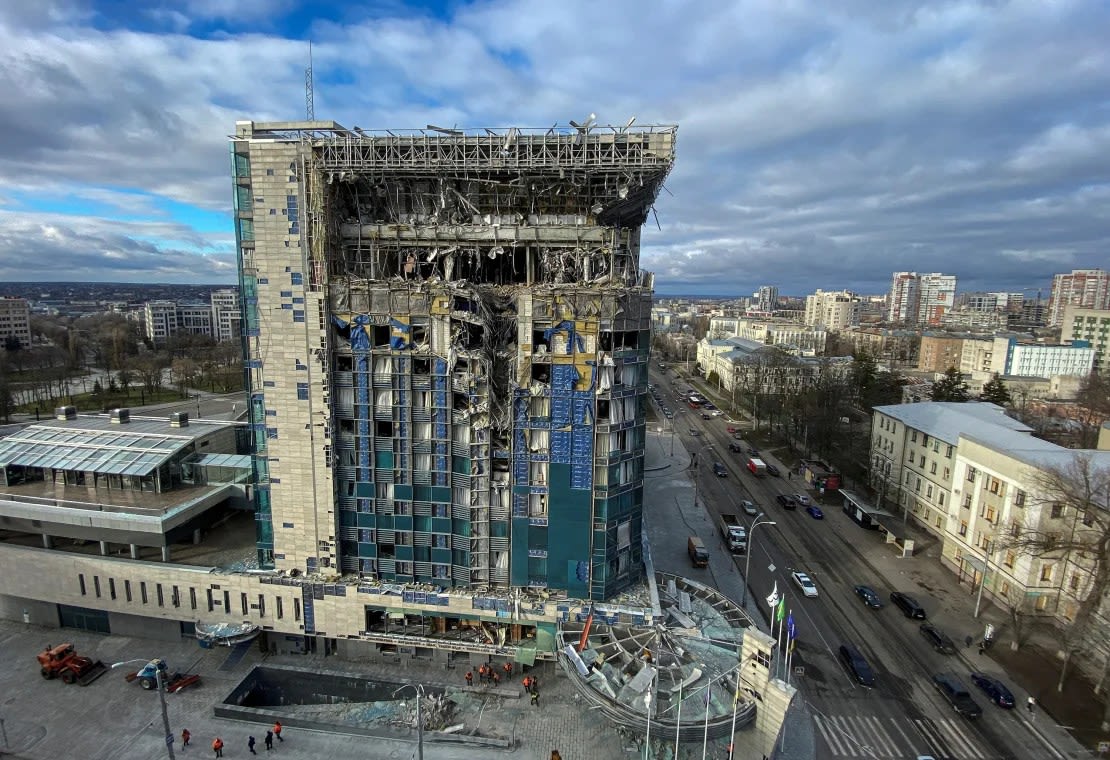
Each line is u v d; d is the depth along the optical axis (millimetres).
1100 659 51219
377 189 48562
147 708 45625
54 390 163375
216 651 52312
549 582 48469
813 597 63562
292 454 49188
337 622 49781
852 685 49781
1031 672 51531
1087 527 53406
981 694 48844
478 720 44594
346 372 47719
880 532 81812
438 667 49906
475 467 47469
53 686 47812
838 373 134375
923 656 53781
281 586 49781
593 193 47656
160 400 155875
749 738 39938
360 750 42125
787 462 114750
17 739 42406
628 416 47656
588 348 44938
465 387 46625
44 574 53719
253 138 47625
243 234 47250
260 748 42062
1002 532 60938
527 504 47406
